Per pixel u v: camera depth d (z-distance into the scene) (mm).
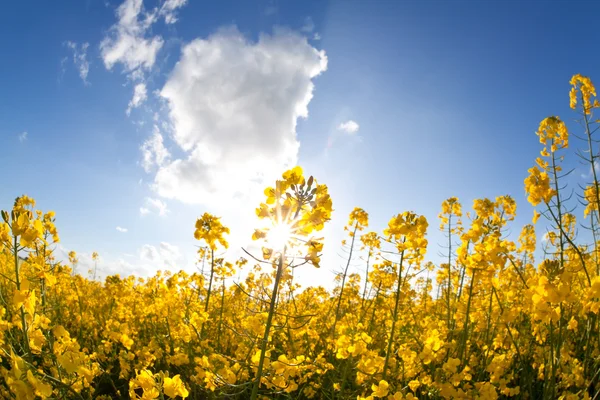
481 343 761
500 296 857
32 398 263
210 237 735
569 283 420
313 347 870
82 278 1349
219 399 574
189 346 668
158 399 376
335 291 1358
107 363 762
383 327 981
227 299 1111
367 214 1108
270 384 499
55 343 405
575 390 612
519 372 700
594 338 676
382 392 459
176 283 862
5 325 447
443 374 520
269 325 385
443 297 1172
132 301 1150
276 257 380
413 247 602
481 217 700
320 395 705
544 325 664
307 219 374
